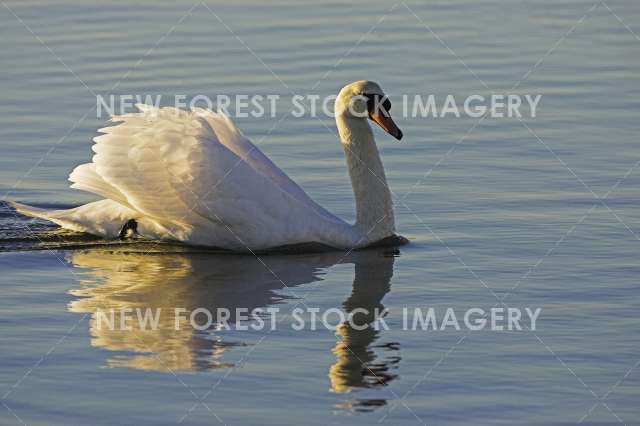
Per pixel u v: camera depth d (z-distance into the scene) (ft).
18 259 46.24
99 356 36.86
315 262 46.44
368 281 43.91
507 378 35.42
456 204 51.67
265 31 78.23
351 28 79.05
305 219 47.60
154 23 80.12
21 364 36.24
